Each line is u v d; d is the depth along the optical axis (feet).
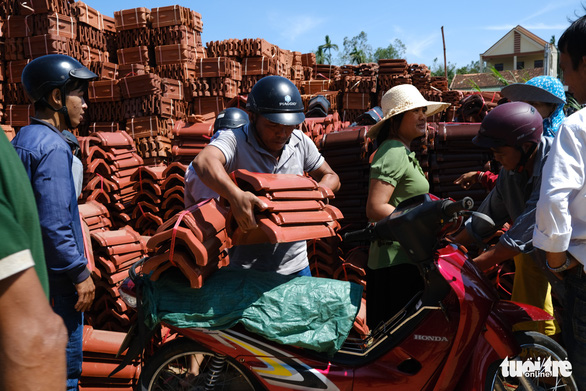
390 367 7.86
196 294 7.99
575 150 6.70
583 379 7.42
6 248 2.95
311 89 28.58
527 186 8.90
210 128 15.05
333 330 7.86
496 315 7.86
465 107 17.65
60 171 7.63
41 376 2.97
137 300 8.25
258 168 8.97
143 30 23.44
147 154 18.54
